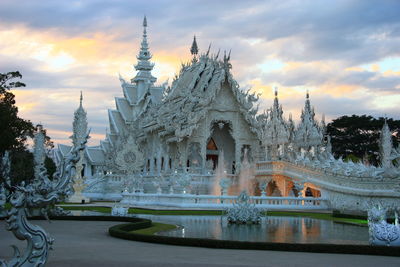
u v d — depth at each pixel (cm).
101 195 6359
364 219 3216
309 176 4588
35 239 1073
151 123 6906
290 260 1411
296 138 6544
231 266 1280
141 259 1372
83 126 6394
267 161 5153
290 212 3872
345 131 9838
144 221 2483
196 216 3297
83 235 2052
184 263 1313
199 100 5725
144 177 6538
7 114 4447
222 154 6097
